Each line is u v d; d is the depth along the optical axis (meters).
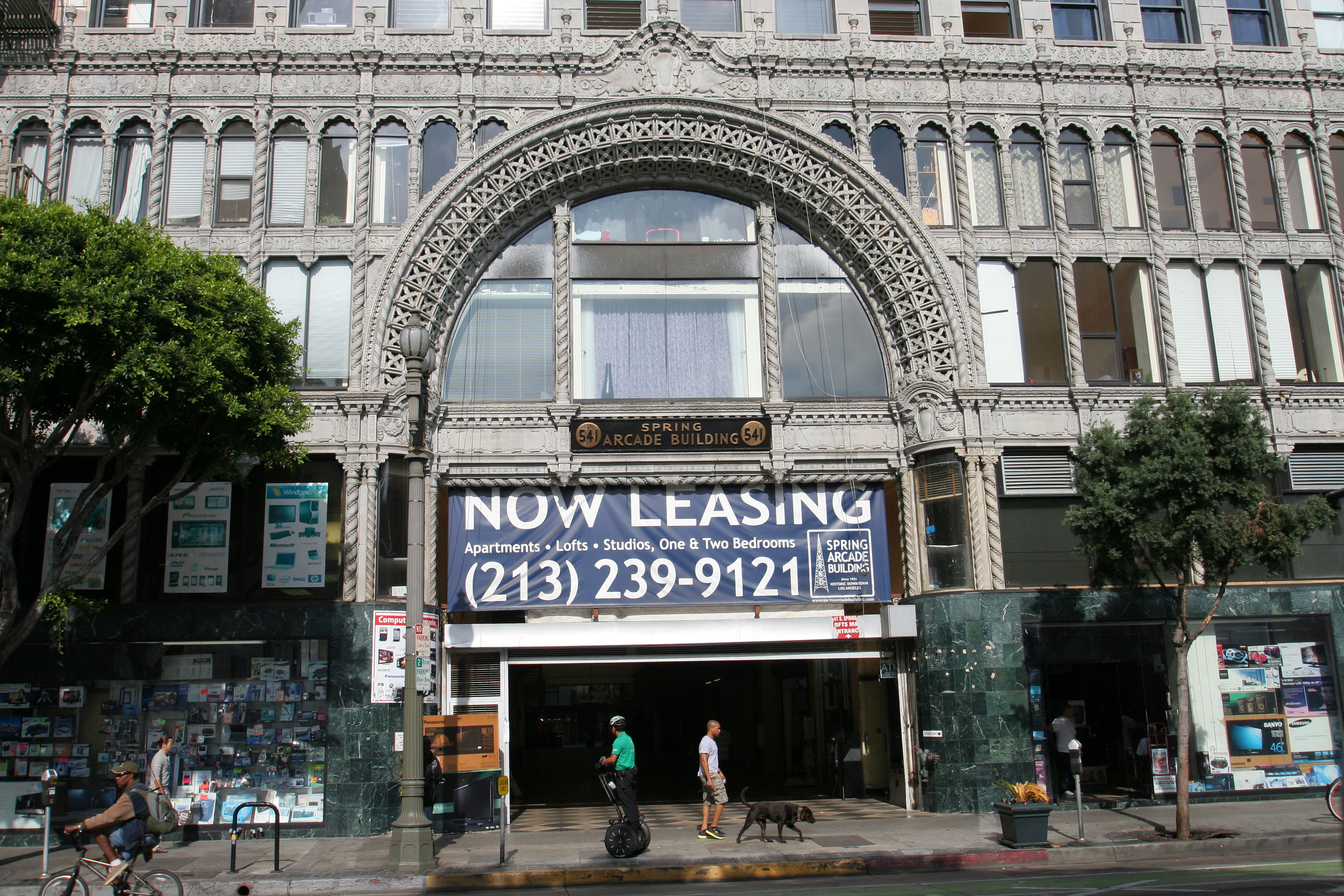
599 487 21.02
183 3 21.56
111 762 18.45
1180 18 23.94
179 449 16.47
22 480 14.90
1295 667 20.83
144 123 21.27
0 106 20.84
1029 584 20.53
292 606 18.88
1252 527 16.48
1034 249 22.16
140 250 14.58
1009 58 22.86
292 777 18.59
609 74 22.00
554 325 21.70
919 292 21.61
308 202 20.94
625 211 22.52
